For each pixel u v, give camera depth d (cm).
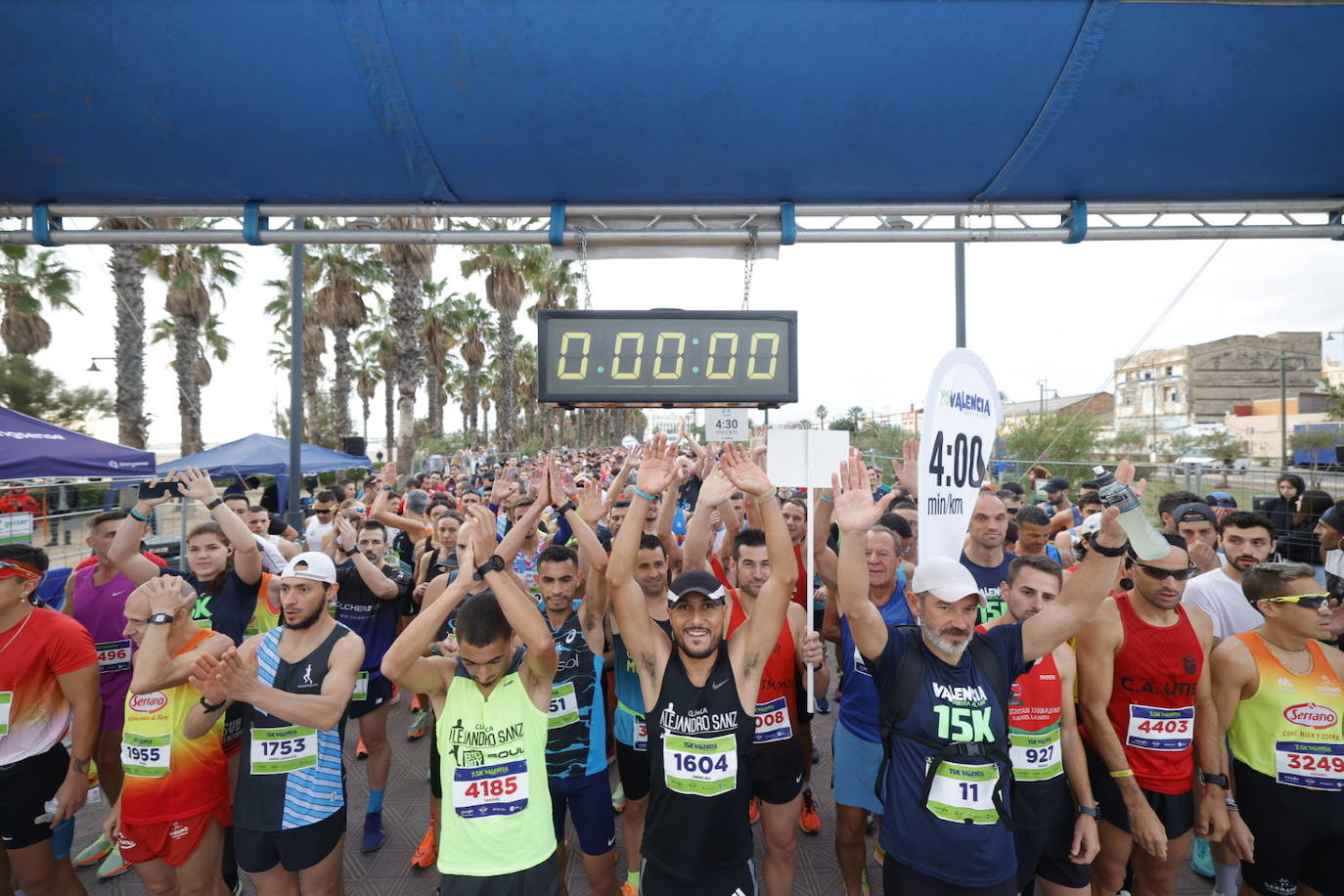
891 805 244
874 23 304
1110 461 1411
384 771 405
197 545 368
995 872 229
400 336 1939
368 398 4438
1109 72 320
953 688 242
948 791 233
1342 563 429
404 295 1933
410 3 296
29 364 2922
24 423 732
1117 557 241
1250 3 294
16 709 302
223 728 299
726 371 370
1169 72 319
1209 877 359
